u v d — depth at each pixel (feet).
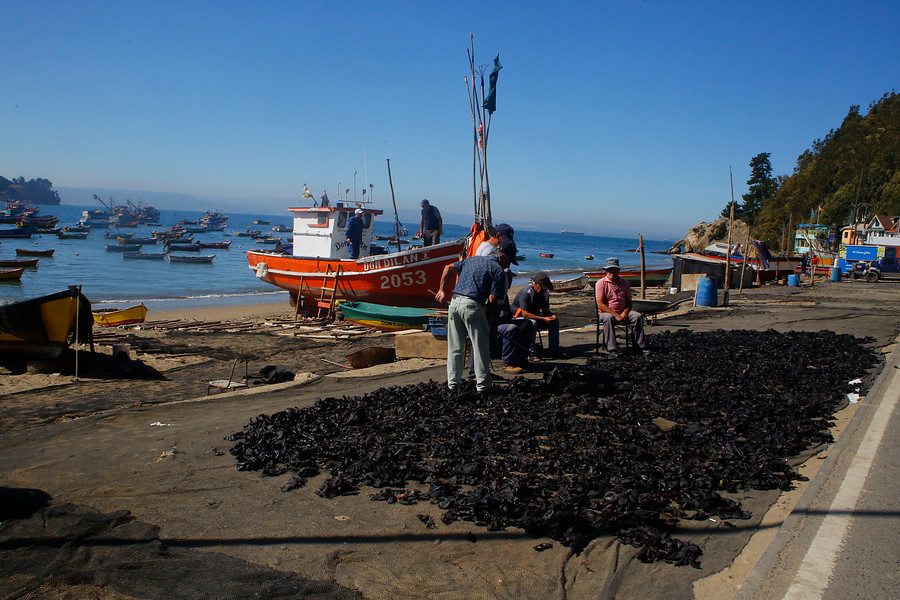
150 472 16.96
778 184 422.82
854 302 71.41
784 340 37.70
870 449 18.28
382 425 19.98
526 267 214.28
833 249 192.24
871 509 14.05
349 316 58.23
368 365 35.99
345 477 16.07
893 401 23.90
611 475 16.05
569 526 13.19
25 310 35.96
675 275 97.71
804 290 89.97
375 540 12.87
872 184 295.07
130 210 500.33
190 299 100.22
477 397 23.34
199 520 13.85
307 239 76.89
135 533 13.07
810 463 17.62
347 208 75.51
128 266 151.84
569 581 11.42
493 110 42.29
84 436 21.35
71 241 240.94
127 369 36.83
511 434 19.20
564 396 23.06
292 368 39.29
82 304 37.32
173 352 44.09
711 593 11.04
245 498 15.07
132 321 62.49
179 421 23.31
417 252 65.51
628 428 19.53
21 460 18.39
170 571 11.50
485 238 36.94
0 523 13.50
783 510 14.44
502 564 11.94
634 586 11.25
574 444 18.42
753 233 323.16
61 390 32.42
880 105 395.34
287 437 19.19
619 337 39.27
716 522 13.75
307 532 13.24
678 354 32.48
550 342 32.89
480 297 23.49
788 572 11.34
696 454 17.69
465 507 13.99
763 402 23.27
